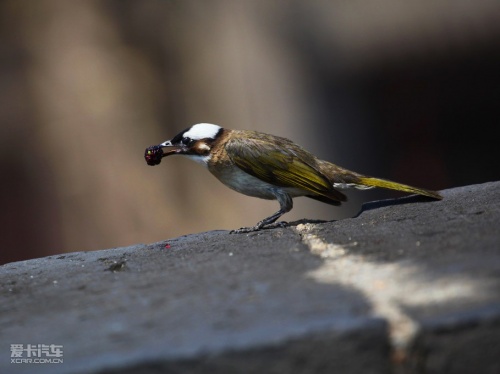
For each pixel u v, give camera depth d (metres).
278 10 16.38
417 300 3.98
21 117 16.48
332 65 16.09
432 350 3.71
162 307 4.43
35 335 4.26
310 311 4.02
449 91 16.06
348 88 16.16
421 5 15.57
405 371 3.74
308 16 16.17
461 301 3.90
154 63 16.92
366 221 6.07
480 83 15.83
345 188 7.49
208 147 7.80
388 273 4.49
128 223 16.44
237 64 16.55
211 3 16.69
